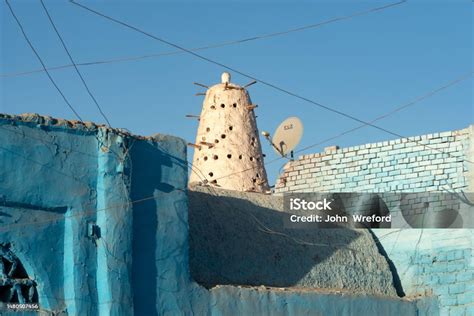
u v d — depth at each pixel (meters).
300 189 28.05
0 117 17.56
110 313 18.16
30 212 17.83
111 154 18.84
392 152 26.77
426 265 25.53
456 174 25.66
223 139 29.05
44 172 18.00
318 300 22.09
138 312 18.78
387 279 25.38
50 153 18.16
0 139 17.52
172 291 19.45
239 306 20.53
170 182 19.94
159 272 19.31
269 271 22.92
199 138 29.58
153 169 19.67
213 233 22.56
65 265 18.12
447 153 25.92
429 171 26.08
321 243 24.86
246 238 23.22
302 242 24.41
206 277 21.41
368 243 25.92
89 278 18.23
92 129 18.80
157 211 19.56
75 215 18.30
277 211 24.91
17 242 17.52
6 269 17.56
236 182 28.50
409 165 26.41
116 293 18.34
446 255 25.28
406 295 25.55
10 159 17.59
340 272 24.42
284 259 23.52
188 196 22.80
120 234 18.64
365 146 27.20
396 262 26.03
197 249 21.83
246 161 28.91
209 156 28.98
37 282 17.77
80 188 18.45
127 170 19.03
